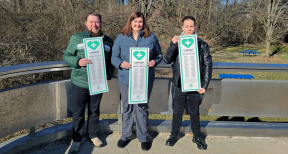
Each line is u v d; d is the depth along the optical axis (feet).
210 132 9.75
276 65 9.02
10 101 7.52
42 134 8.97
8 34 21.34
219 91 9.51
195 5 51.24
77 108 8.32
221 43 78.84
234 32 74.23
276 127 9.73
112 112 9.66
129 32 8.07
